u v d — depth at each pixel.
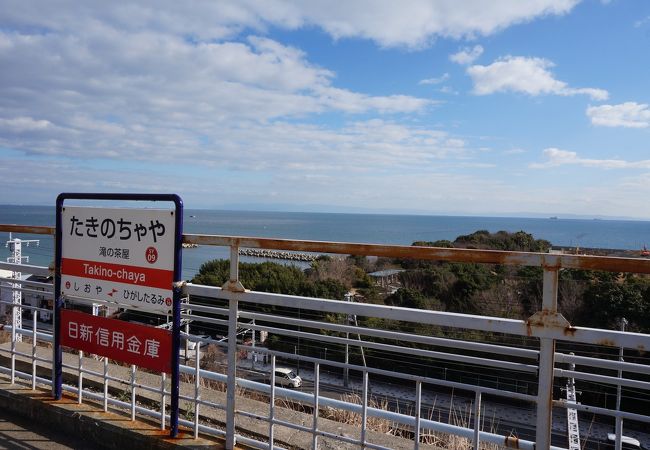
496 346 2.21
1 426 3.53
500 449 3.98
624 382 2.05
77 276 3.40
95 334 3.37
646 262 1.84
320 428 3.72
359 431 3.70
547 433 2.10
